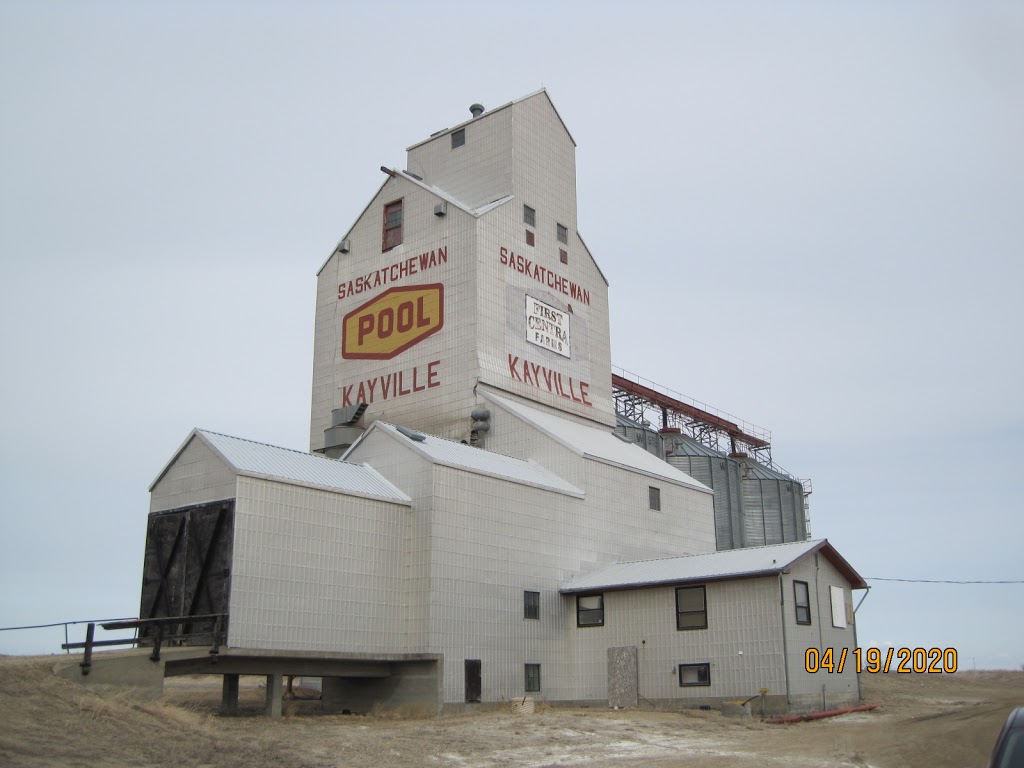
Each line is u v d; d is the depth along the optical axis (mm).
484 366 50125
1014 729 14516
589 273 59125
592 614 44062
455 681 38125
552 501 44906
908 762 25062
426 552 38625
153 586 35906
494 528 41562
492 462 44375
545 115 58531
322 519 36438
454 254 52094
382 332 54375
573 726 32750
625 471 49969
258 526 34469
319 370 56719
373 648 37094
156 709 27219
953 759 24938
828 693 40375
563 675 43469
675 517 52812
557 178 58469
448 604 38688
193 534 35031
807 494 85625
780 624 38656
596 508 47438
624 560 48312
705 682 40125
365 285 55875
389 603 38125
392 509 38938
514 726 32562
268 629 33938
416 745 28000
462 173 57250
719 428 87562
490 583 40750
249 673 33719
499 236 52812
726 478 77188
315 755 25250
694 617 41094
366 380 54375
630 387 77750
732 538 75562
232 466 34469
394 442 40906
